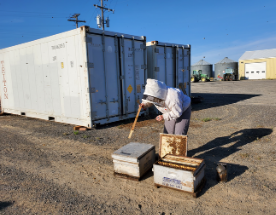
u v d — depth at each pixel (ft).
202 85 87.45
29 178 11.83
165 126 13.78
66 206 9.16
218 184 10.47
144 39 25.80
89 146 16.75
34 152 15.92
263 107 29.63
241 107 30.73
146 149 11.84
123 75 23.72
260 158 13.05
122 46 23.36
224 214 8.30
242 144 15.66
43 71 24.81
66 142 17.94
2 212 8.86
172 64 30.94
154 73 28.04
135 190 10.27
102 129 21.67
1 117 31.37
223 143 16.14
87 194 10.07
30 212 8.83
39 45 24.59
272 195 9.32
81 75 20.77
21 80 28.14
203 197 9.48
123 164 11.30
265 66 116.06
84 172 12.34
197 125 21.97
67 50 21.66
